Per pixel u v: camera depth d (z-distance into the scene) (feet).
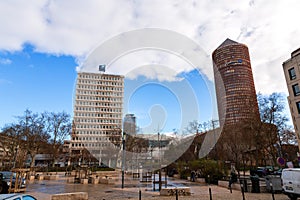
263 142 92.63
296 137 107.45
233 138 80.12
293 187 35.83
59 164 170.09
